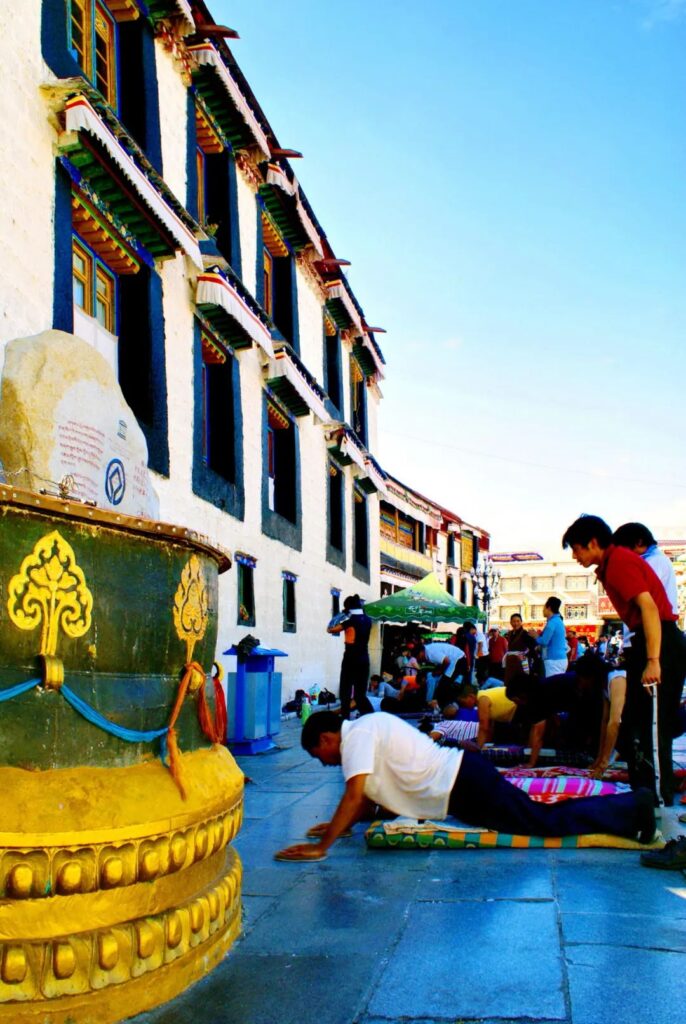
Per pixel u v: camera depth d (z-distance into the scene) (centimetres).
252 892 387
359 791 446
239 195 1464
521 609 6456
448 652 1429
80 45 955
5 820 241
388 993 272
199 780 307
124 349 1056
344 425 2077
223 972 293
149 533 296
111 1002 251
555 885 379
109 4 1045
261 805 611
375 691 1719
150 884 270
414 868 420
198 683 318
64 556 266
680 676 525
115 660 281
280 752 951
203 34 1198
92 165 868
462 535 4347
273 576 1595
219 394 1394
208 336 1284
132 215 983
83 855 249
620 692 634
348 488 2375
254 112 1462
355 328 2319
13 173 746
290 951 312
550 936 315
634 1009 253
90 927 253
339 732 462
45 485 381
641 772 524
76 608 268
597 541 539
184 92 1218
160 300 1090
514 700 700
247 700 926
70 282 848
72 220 886
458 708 927
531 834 453
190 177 1226
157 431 1062
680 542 4706
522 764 718
